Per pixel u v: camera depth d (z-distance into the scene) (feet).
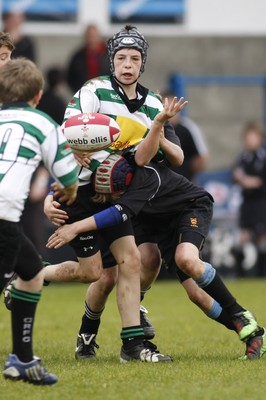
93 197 77.41
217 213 185.68
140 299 82.12
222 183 190.39
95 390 63.52
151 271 81.82
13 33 169.48
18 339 64.85
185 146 153.69
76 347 83.05
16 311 64.90
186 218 78.54
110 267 80.53
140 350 76.23
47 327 105.91
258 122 206.18
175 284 161.38
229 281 167.94
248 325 77.87
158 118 74.38
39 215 153.99
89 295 81.25
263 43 215.51
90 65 178.81
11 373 64.64
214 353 83.05
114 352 85.56
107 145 75.00
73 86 180.04
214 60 213.05
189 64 212.02
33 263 64.64
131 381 66.80
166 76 210.59
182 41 210.59
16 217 63.21
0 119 64.64
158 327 103.86
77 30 202.08
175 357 79.92
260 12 213.87
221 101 214.69
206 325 106.01
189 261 76.02
